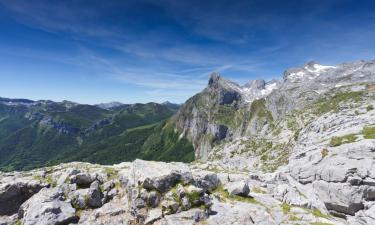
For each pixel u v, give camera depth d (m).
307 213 37.19
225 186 42.62
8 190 38.25
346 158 55.19
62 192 36.66
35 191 39.31
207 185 40.34
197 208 32.22
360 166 51.38
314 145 75.00
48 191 36.22
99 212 33.75
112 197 37.62
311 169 58.50
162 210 31.81
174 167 37.59
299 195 45.38
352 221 46.56
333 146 65.94
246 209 35.12
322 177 55.19
